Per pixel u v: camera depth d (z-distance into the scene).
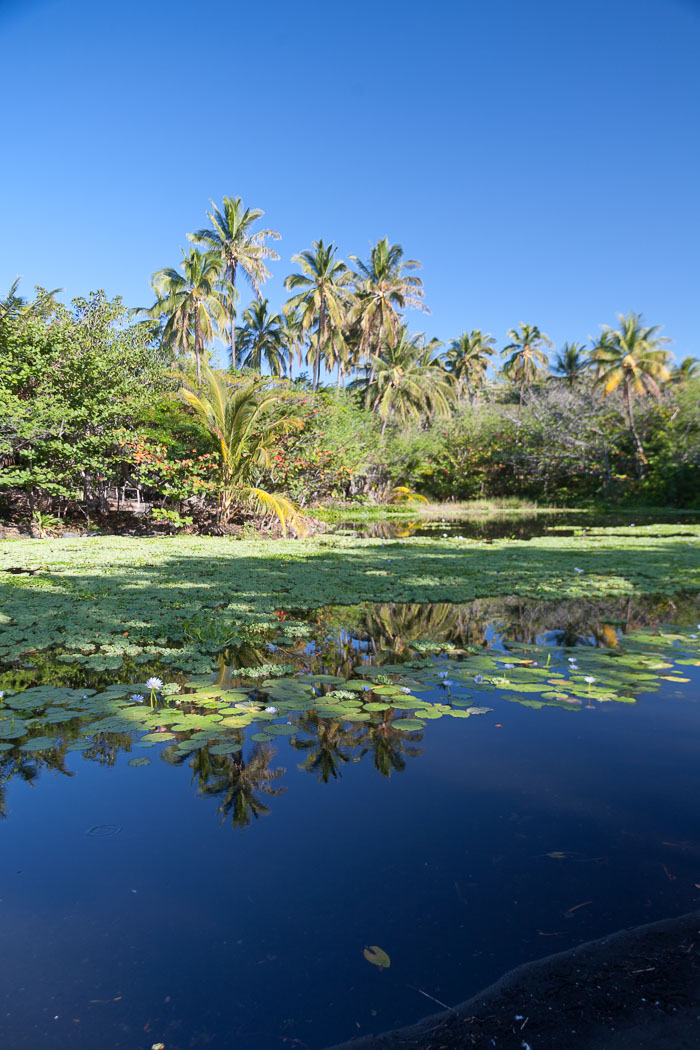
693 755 2.38
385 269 27.95
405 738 2.55
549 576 6.90
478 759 2.34
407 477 27.39
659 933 1.41
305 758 2.37
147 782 2.18
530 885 1.58
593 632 4.43
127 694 3.07
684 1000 1.22
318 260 26.70
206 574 6.91
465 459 28.52
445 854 1.72
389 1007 1.21
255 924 1.46
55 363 10.95
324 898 1.54
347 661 3.71
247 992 1.26
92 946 1.39
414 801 2.03
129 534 11.82
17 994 1.25
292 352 35.88
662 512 21.55
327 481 15.57
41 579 6.40
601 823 1.88
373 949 1.37
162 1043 1.12
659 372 23.70
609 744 2.48
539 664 3.62
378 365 27.86
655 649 3.95
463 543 10.58
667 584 6.41
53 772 2.26
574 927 1.43
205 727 2.64
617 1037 1.13
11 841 1.80
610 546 10.05
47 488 10.46
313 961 1.34
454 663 3.64
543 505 26.22
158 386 13.04
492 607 5.33
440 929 1.43
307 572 7.12
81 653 3.82
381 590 6.00
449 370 40.25
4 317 10.26
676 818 1.91
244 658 3.77
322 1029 1.16
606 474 25.61
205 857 1.72
